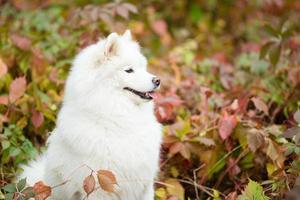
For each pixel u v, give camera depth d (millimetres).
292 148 4809
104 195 4664
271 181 5102
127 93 4723
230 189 5793
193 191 5871
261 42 8812
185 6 10672
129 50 4848
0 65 5980
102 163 4578
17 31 7953
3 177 5473
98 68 4645
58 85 6516
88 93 4617
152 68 7637
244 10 10430
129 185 4707
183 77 7488
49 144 5027
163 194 5449
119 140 4617
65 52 7102
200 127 5926
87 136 4570
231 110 5883
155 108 6043
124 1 8289
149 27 9570
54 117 6070
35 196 4480
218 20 10688
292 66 6957
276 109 6430
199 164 5992
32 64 6562
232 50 9594
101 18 6762
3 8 8883
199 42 9633
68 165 4672
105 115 4613
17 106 6023
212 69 7656
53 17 8477
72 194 4754
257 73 7320
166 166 5922
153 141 4805
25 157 5621
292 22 9531
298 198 4531
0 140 5531
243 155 5625
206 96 6004
